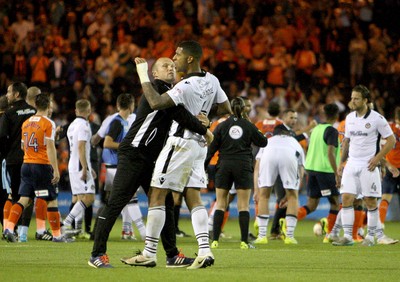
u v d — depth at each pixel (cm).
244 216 3619
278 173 4041
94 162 4494
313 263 2859
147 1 8775
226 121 3656
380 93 8056
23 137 3719
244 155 3641
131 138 2498
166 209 2622
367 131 3694
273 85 7881
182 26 8244
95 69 7756
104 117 7225
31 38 7881
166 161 2516
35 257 2945
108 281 2175
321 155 4191
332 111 4234
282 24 8412
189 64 2547
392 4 9019
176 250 2634
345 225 3797
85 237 4131
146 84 2441
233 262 2869
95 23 8219
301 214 4294
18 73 7744
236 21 8744
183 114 2458
